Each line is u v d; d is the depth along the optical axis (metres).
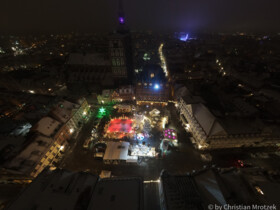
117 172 49.84
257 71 102.12
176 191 31.55
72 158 54.97
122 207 29.80
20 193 31.59
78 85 100.88
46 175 35.62
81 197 31.14
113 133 64.06
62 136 57.19
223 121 52.25
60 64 122.56
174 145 58.25
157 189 42.34
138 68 127.50
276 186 29.92
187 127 65.00
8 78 95.94
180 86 83.25
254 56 141.62
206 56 139.50
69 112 61.97
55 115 57.59
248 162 50.66
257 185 29.95
